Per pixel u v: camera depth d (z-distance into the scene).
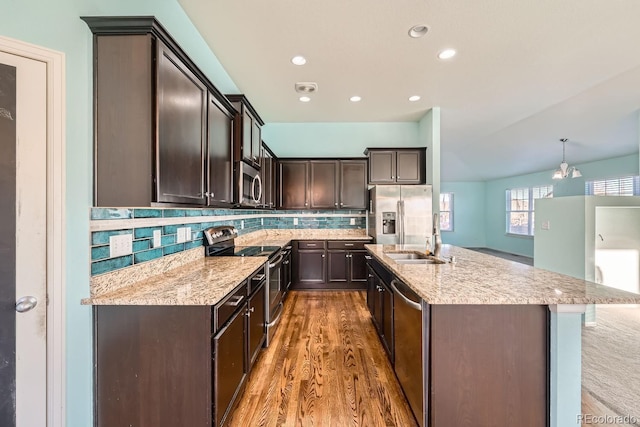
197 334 1.39
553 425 1.36
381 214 4.06
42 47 1.23
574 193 6.36
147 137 1.35
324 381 2.07
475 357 1.39
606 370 2.22
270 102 3.89
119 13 1.53
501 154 6.65
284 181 4.59
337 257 4.42
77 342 1.34
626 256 3.54
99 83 1.36
